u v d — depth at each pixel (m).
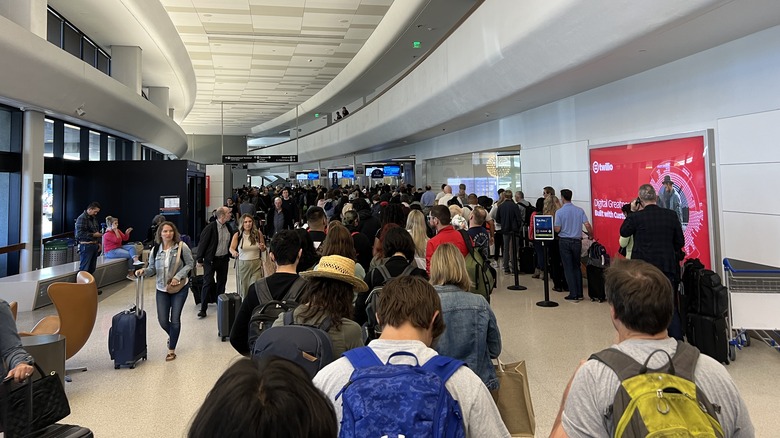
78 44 11.67
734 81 5.16
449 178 14.74
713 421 1.17
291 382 0.75
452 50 9.07
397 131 14.48
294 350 1.85
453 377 1.37
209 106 27.36
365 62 16.73
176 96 19.34
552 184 9.01
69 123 11.12
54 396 2.36
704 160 5.50
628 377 1.26
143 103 12.30
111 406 3.80
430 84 10.47
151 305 7.35
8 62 6.58
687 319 4.62
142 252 10.39
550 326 5.65
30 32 6.83
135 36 12.02
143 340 4.84
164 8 12.45
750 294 4.40
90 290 4.54
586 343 5.00
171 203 12.65
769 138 4.79
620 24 5.00
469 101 9.28
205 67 18.95
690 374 1.26
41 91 7.86
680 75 5.89
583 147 7.98
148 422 3.52
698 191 5.61
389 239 3.35
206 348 5.28
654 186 6.34
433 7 11.80
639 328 1.38
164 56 13.62
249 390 0.71
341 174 24.06
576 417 1.31
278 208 12.01
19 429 2.17
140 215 12.67
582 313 6.20
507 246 9.24
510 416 2.30
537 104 9.05
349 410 1.10
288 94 24.61
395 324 1.57
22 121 8.77
